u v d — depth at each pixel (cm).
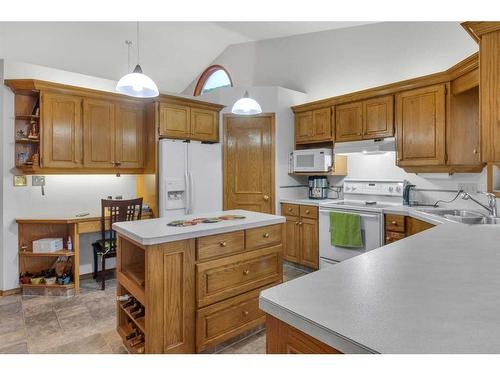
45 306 290
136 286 195
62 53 446
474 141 300
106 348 218
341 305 81
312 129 420
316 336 72
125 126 380
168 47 494
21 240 327
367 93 357
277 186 423
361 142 364
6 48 417
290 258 411
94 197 379
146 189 399
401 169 367
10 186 320
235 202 431
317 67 450
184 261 193
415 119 318
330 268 113
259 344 223
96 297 312
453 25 325
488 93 202
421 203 348
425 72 348
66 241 346
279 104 427
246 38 497
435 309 78
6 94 315
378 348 62
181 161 387
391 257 126
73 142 338
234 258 217
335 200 413
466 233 175
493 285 94
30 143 331
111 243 341
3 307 288
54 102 326
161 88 618
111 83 376
